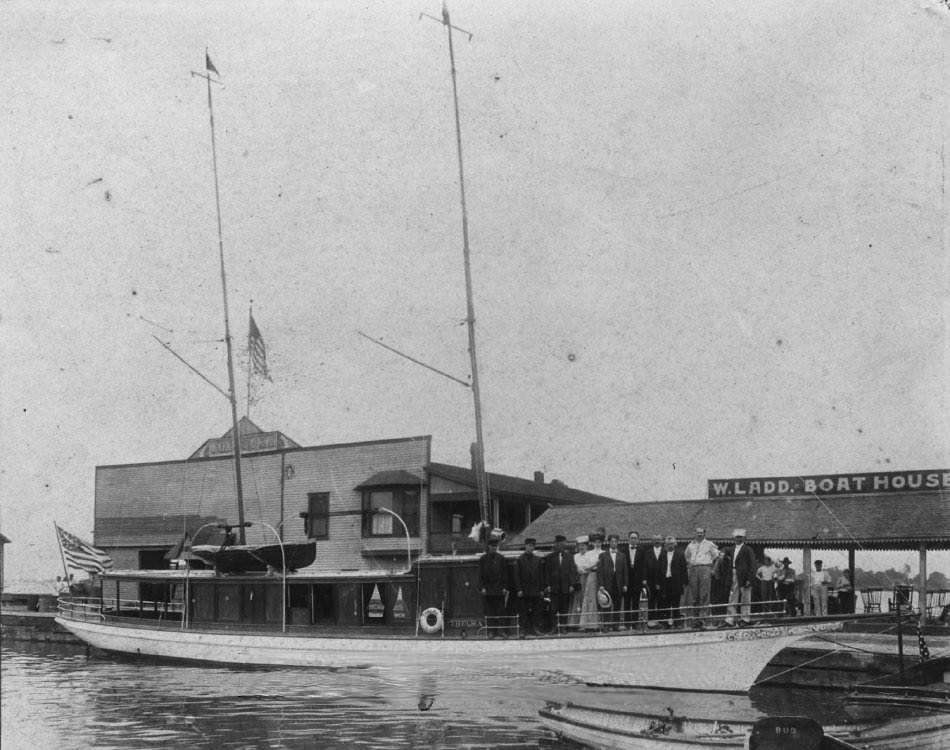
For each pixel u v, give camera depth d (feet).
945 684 68.64
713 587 71.72
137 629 95.71
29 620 119.75
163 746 57.16
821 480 93.71
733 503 93.91
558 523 100.73
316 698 73.77
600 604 70.74
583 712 61.21
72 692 75.56
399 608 79.82
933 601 91.20
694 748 50.93
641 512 98.22
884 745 53.62
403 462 117.29
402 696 73.26
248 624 88.48
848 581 84.79
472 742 56.90
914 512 83.66
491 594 74.38
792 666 77.71
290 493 125.08
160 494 135.33
